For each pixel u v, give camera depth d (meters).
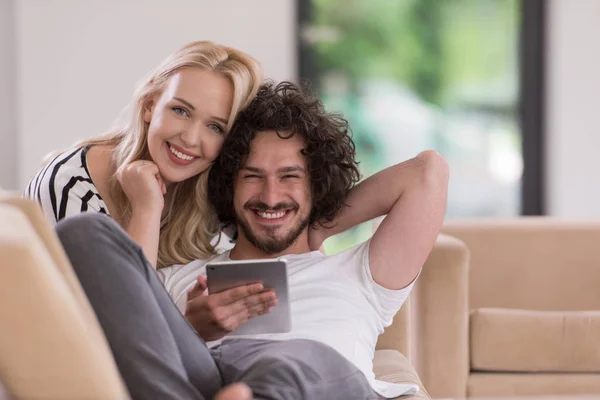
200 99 3.32
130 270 2.50
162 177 3.39
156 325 2.47
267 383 2.60
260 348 2.89
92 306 2.45
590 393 4.32
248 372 2.66
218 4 6.91
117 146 3.52
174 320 2.66
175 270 3.33
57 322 2.04
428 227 3.17
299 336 2.95
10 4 6.98
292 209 3.22
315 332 2.97
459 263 4.37
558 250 4.89
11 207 2.21
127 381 2.42
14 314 2.01
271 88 3.38
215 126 3.37
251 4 6.93
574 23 7.16
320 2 7.32
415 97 7.41
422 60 7.40
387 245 3.14
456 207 7.45
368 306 3.12
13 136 7.02
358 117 7.39
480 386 4.36
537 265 4.89
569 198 7.21
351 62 7.36
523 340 4.38
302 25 7.31
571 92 7.18
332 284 3.10
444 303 4.36
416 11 7.39
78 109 6.89
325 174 3.24
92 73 6.88
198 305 2.91
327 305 3.05
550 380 4.34
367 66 7.37
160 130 3.35
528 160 7.41
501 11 7.39
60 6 6.85
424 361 4.38
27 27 6.84
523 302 4.88
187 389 2.46
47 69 6.87
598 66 7.15
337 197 3.27
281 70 6.98
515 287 4.88
